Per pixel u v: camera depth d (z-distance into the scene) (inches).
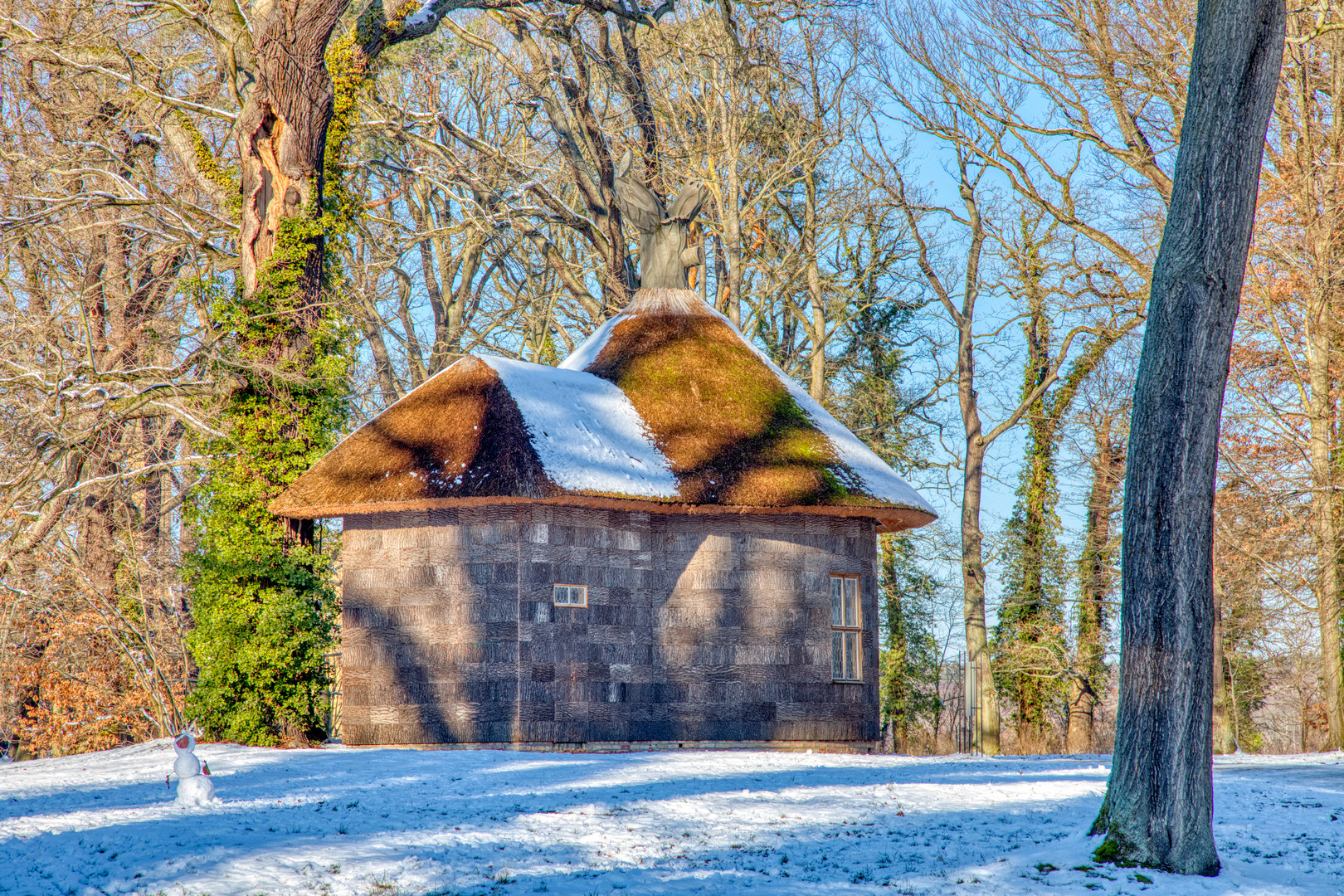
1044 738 1545.3
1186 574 409.7
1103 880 377.4
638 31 1488.7
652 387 921.5
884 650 1598.2
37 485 1067.9
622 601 818.8
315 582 840.3
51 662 1230.3
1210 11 421.1
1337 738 1088.8
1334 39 1157.7
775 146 1496.1
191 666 1270.9
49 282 1238.3
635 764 661.9
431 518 802.2
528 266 1599.4
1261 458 1198.9
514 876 354.3
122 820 438.0
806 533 883.4
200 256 1168.2
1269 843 454.6
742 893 346.6
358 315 1386.6
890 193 1512.1
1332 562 1101.7
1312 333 1151.6
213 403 981.8
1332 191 1144.2
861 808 505.0
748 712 845.8
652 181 1418.6
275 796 513.7
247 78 972.6
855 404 1566.2
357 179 1451.8
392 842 395.5
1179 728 401.7
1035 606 1518.2
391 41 1017.5
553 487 754.8
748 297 1561.3
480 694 770.2
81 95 1130.0
